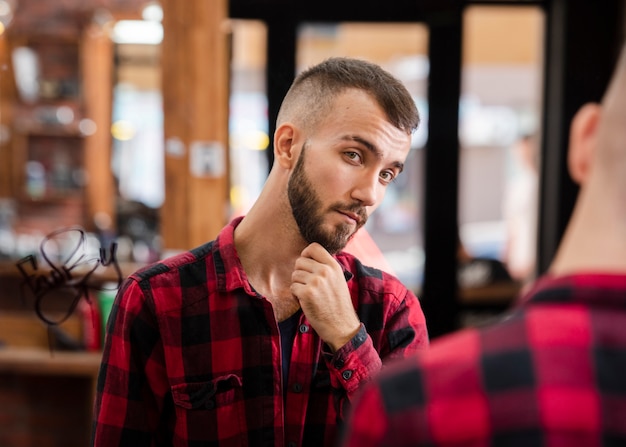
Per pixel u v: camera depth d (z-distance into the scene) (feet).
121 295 3.71
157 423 3.77
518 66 14.15
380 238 13.35
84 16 15.39
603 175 1.99
